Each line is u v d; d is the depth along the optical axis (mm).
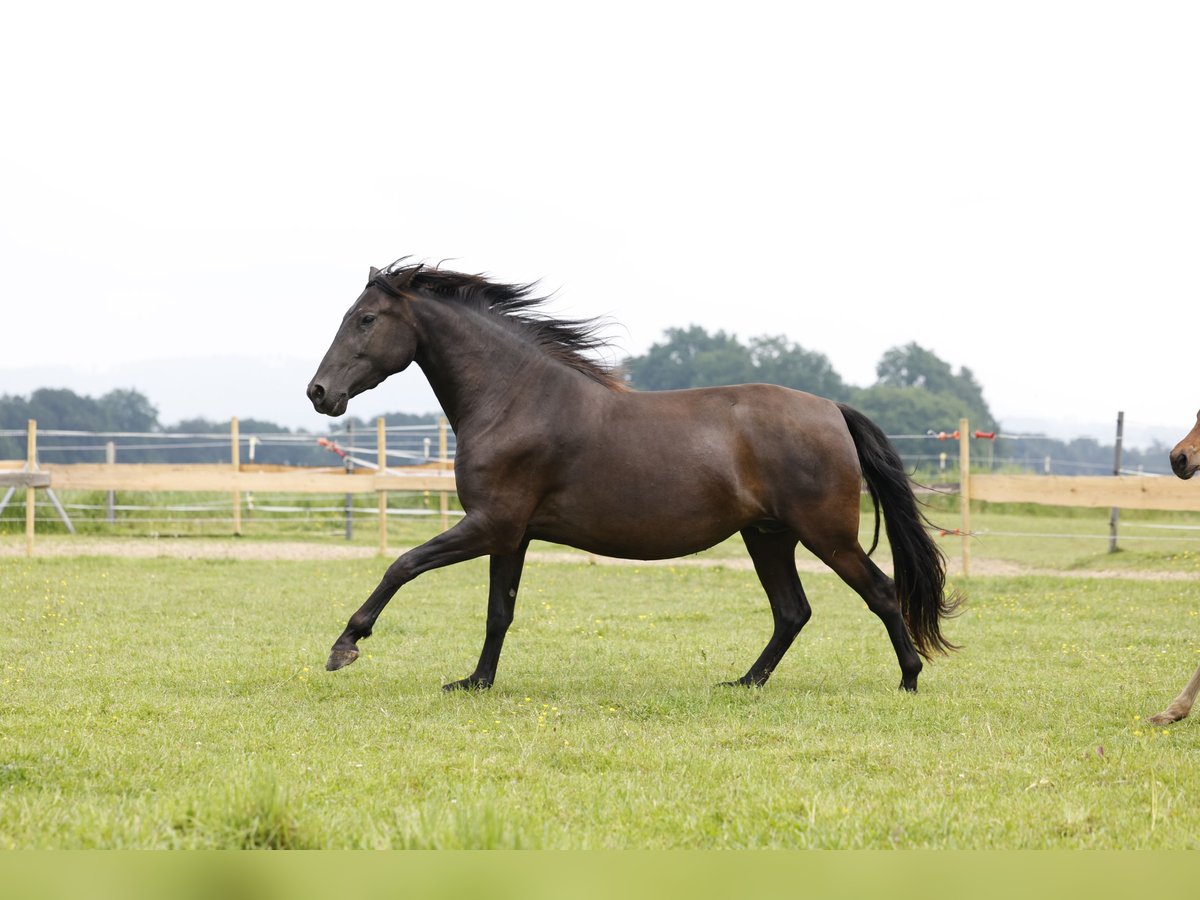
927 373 91562
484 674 8992
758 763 6418
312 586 15969
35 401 74875
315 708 8055
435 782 5902
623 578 17781
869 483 9203
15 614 12688
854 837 4938
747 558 22031
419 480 21031
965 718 7777
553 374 8883
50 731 7004
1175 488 16328
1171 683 9227
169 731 7156
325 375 8859
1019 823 5164
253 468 26297
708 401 8930
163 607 13531
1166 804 5543
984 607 14547
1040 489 17422
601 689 9000
